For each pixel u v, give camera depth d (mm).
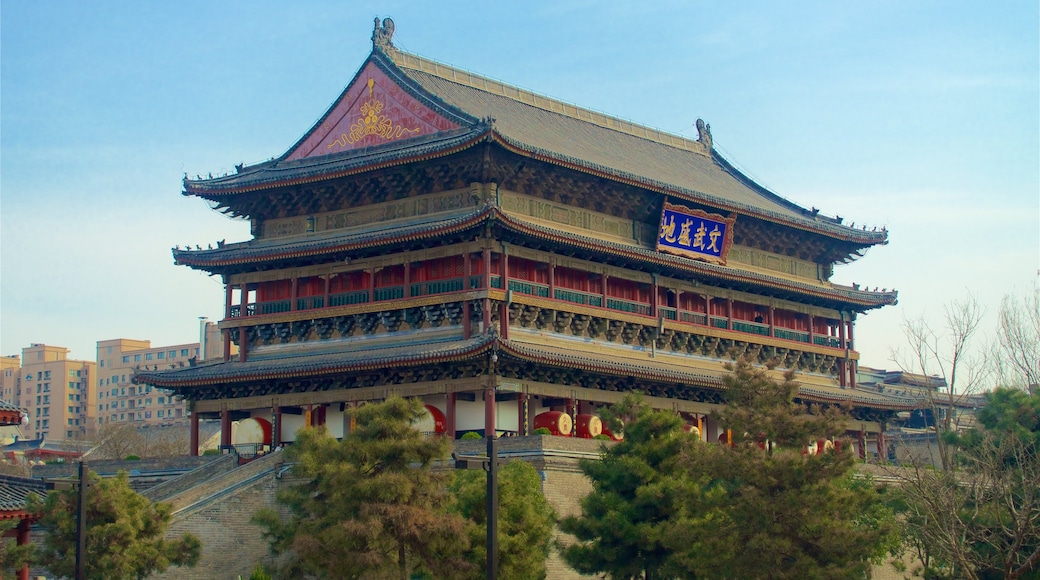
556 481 84125
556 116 126625
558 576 81938
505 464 73250
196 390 108375
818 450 65750
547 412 98000
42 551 67938
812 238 130000
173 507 77000
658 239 112125
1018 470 73125
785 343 123562
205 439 161000
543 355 94375
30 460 139375
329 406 104062
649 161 126125
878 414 127312
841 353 129875
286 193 109688
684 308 115875
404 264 102312
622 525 67000
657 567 68250
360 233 105312
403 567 61562
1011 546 66750
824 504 62156
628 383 104812
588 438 92875
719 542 62281
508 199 104125
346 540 59562
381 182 105812
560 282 105188
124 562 65562
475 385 94938
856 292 130000
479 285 98000
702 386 107688
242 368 103688
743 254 124312
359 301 104125
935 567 82625
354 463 61688
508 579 64062
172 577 77062
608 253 105250
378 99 109250
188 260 108938
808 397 116312
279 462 84375
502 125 111688
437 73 117938
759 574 61344
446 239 99562
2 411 64188
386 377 99312
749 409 65438
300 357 105250
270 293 109562
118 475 69312
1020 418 83500
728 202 116688
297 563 65625
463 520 61969
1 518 65688
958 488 74188
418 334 101750
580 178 107438
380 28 112188
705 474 65062
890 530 65375
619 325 108500
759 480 62562
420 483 61844
